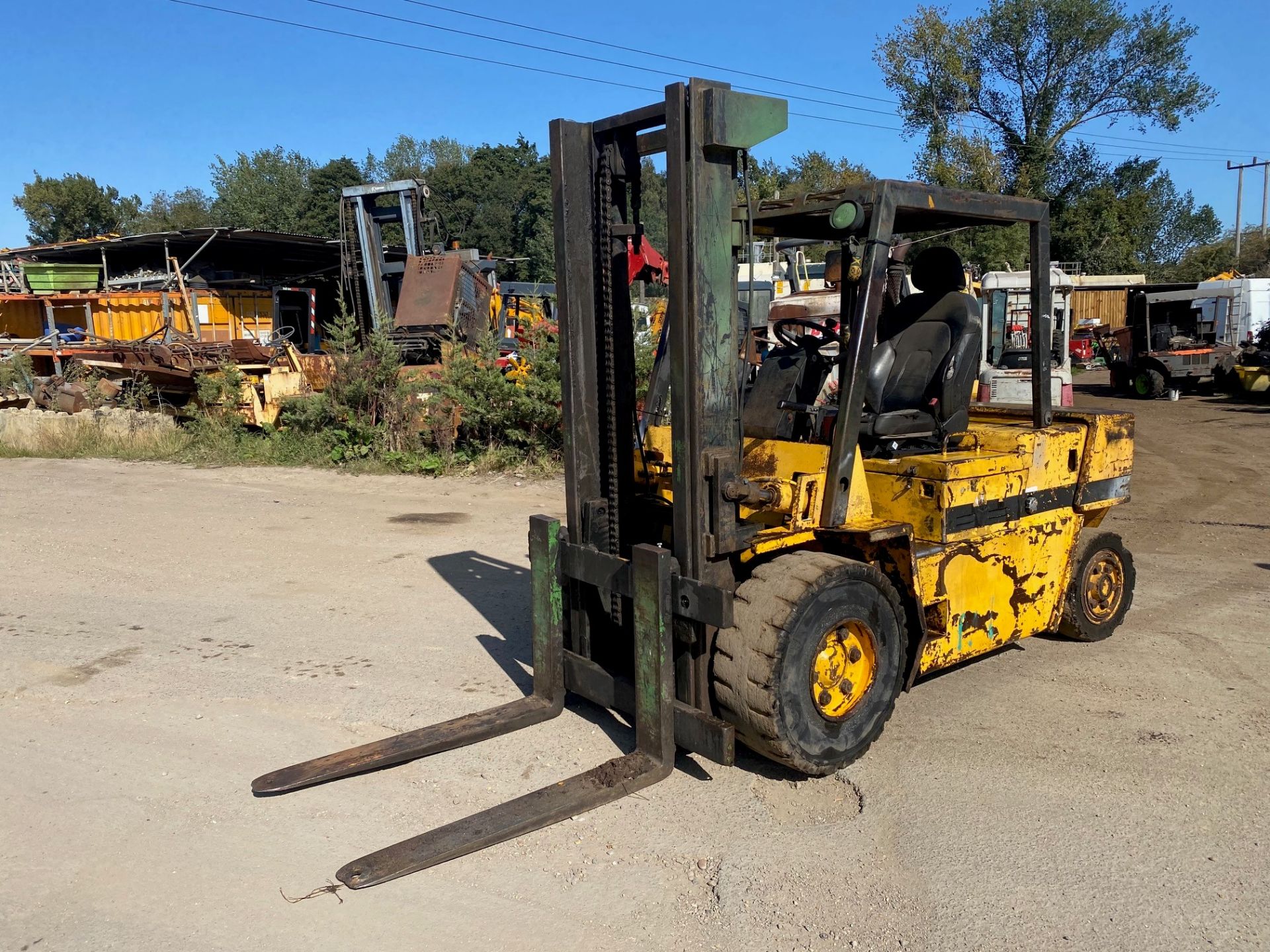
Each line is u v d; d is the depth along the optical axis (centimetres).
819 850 354
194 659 568
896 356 487
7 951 300
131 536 901
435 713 486
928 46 3266
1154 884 331
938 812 380
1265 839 359
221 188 5400
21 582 742
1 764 432
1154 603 658
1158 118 3491
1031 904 320
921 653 441
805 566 389
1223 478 1177
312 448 1320
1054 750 433
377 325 1409
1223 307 2406
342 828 375
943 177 3228
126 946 303
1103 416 545
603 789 382
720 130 357
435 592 710
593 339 438
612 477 441
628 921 314
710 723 387
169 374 1487
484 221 5300
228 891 333
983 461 461
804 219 460
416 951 300
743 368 498
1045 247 491
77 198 4750
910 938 303
